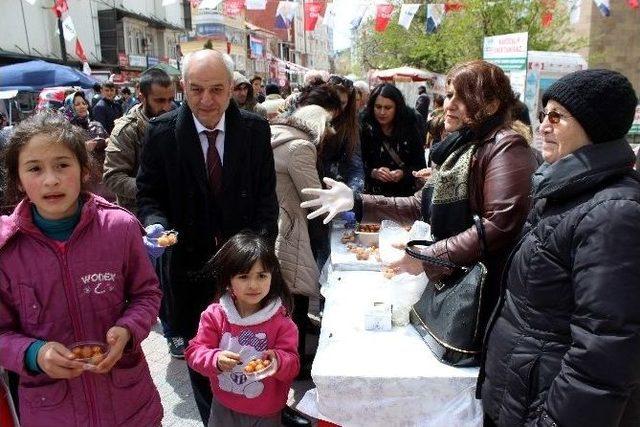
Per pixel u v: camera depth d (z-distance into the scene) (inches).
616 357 46.8
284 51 1887.3
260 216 93.6
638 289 47.3
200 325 81.7
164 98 132.6
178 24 1384.1
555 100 54.2
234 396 80.7
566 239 51.9
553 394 51.3
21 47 904.3
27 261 58.7
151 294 66.0
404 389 71.9
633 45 762.2
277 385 81.4
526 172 72.1
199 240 92.2
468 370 72.8
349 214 137.3
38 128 56.7
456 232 79.1
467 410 70.7
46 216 59.5
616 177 51.6
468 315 72.8
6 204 61.2
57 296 59.3
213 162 89.8
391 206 103.0
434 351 77.1
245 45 1353.3
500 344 59.8
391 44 890.1
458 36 639.8
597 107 51.0
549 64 356.5
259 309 81.0
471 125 77.2
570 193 52.5
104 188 133.4
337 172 144.9
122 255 62.9
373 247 118.6
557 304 53.8
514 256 59.4
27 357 56.1
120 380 62.8
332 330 85.7
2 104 487.2
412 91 824.3
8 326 59.7
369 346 80.4
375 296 95.3
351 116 146.1
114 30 1112.8
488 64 78.0
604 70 52.7
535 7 597.9
